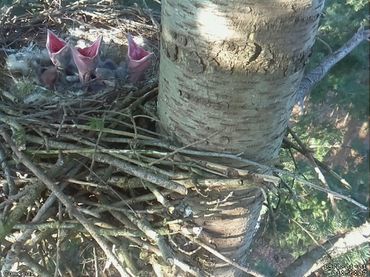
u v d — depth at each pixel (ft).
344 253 6.47
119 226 4.83
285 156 7.34
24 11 8.57
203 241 4.90
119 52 7.35
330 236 6.87
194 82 4.12
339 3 10.89
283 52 3.86
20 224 4.42
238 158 4.32
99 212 4.81
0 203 4.67
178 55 4.09
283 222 7.86
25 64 6.43
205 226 4.85
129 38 6.48
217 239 4.96
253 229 5.25
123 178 4.73
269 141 4.44
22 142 4.66
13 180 4.65
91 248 6.32
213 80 4.03
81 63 6.21
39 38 7.49
